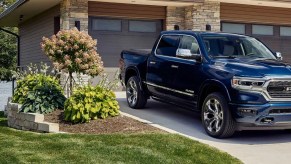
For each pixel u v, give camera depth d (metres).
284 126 7.43
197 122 9.16
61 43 9.43
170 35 9.59
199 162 6.13
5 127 10.17
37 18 19.89
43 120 9.05
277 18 18.19
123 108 10.70
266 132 8.58
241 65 7.62
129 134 7.65
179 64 8.77
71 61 9.62
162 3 15.53
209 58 8.18
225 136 7.68
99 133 8.03
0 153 6.60
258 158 6.58
